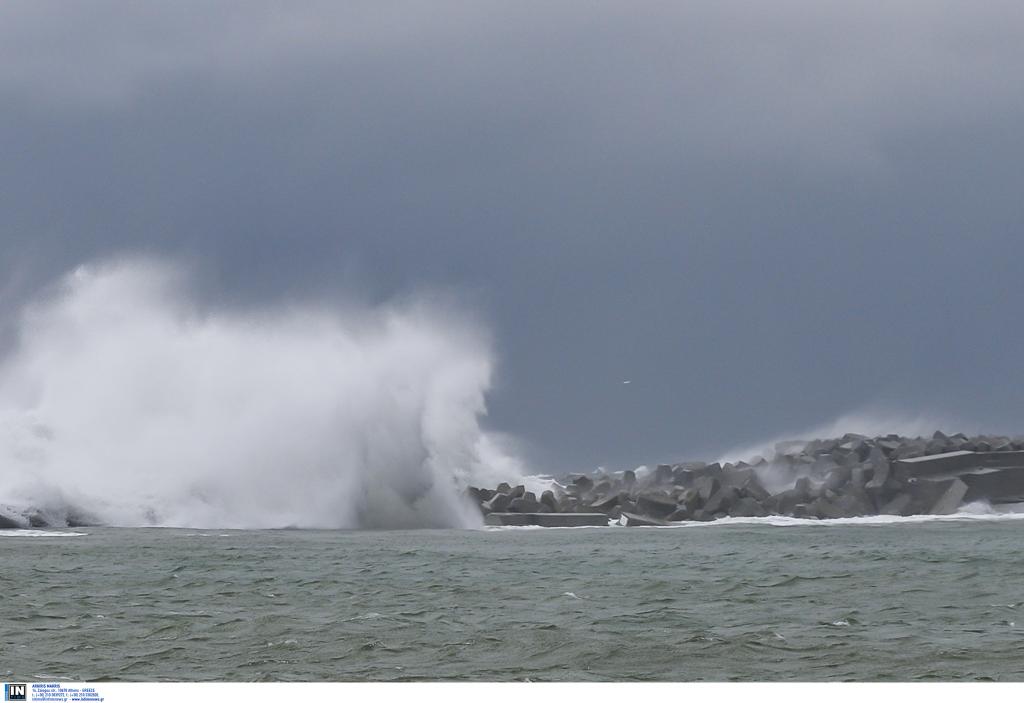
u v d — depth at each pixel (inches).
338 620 4665.4
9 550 7244.1
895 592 5433.1
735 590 5492.1
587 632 4416.8
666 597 5280.5
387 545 7790.4
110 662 3978.8
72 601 5118.1
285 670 3885.3
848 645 4212.6
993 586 5620.1
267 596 5305.1
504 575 6048.2
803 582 5762.8
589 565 6520.7
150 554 7012.8
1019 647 4183.1
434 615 4790.8
